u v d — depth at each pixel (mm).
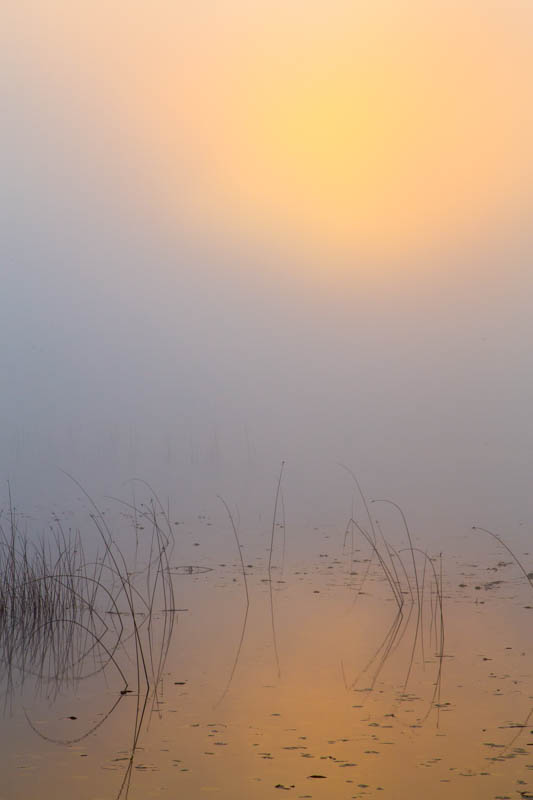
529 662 10883
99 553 19344
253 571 17312
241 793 7211
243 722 8938
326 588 15617
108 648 11875
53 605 14164
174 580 16469
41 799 7105
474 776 7508
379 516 25578
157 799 7109
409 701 9508
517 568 17188
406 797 7105
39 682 10375
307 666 10898
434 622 13000
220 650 11695
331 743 8328
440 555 18797
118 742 8422
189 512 26922
